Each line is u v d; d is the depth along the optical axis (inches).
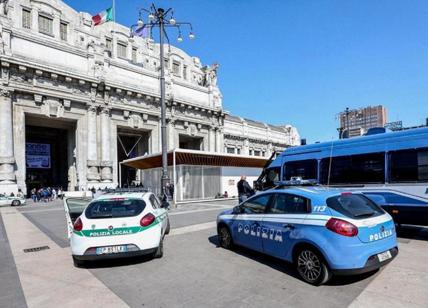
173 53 2042.3
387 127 424.5
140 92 1616.6
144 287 207.5
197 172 1098.7
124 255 247.1
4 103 1192.8
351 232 188.5
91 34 1642.5
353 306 169.5
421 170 331.9
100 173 1472.7
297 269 215.0
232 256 276.4
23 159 1257.4
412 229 392.2
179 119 1827.0
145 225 257.8
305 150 456.4
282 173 482.3
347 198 213.8
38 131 1675.7
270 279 215.0
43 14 1464.1
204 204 877.2
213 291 196.9
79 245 246.5
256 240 257.9
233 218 290.2
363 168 382.3
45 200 1315.2
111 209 265.0
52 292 203.5
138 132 1753.2
